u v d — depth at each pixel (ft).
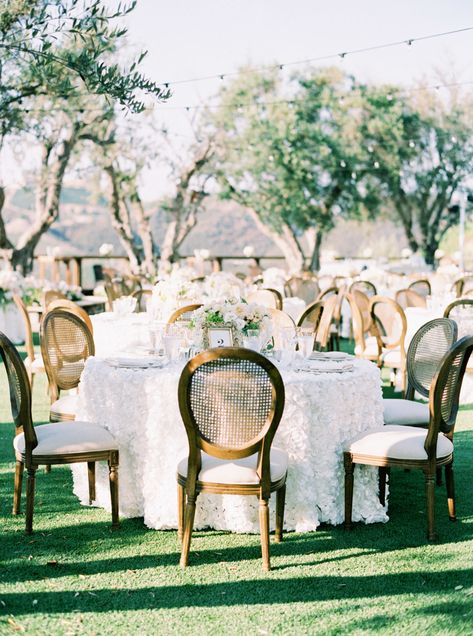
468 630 8.23
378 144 64.49
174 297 19.52
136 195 51.83
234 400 9.62
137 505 11.87
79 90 29.07
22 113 29.17
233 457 9.68
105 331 19.57
